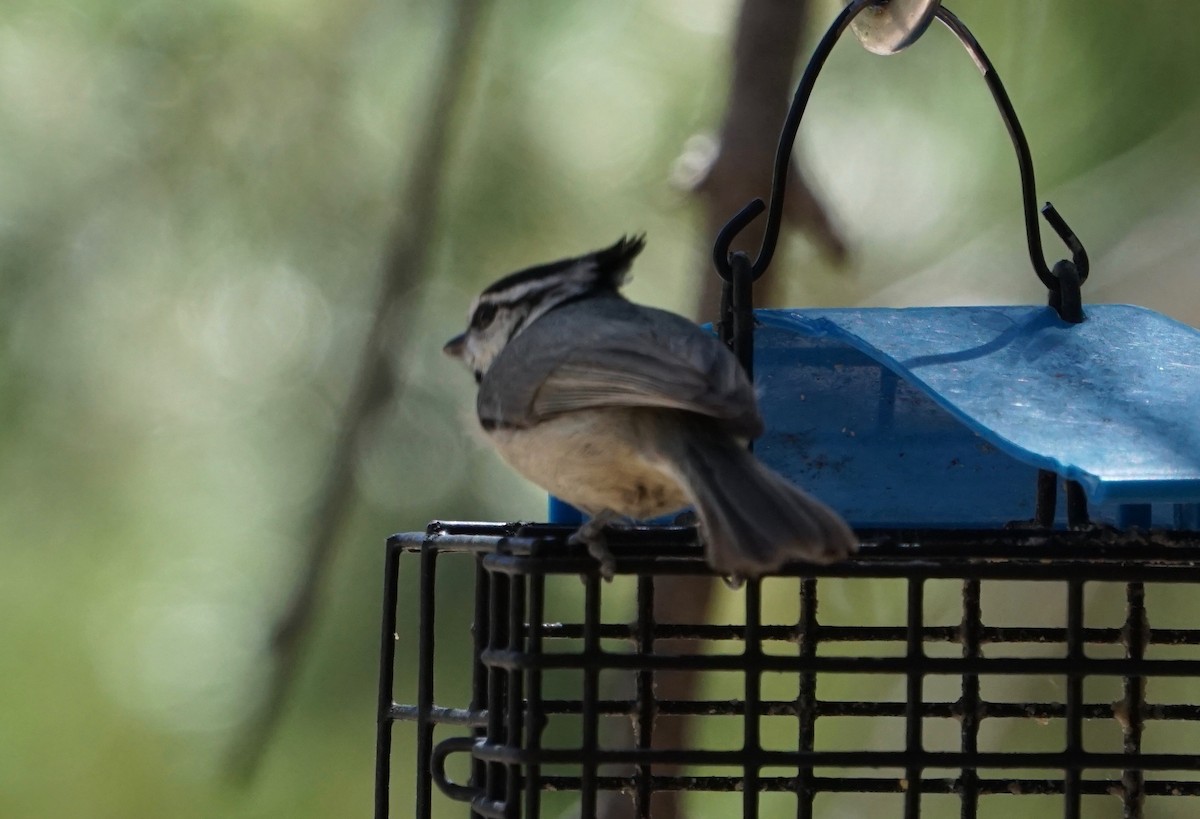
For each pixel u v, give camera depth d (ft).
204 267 37.99
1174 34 36.40
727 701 28.37
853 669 23.90
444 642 39.37
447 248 37.99
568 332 26.30
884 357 26.68
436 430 37.93
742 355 26.78
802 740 28.25
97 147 37.32
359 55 37.76
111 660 40.14
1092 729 40.16
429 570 27.17
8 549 39.50
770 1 37.91
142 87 37.32
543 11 38.60
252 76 37.60
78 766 40.11
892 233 40.45
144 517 39.50
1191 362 27.12
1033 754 24.26
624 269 30.04
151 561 39.75
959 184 39.47
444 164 37.27
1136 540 24.53
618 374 24.35
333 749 40.14
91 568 39.99
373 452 37.78
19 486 38.47
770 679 39.78
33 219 37.24
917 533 25.38
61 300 37.52
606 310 27.35
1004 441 23.73
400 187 37.42
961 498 28.63
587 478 25.13
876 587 39.27
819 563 23.20
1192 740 40.32
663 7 39.63
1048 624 39.17
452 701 39.37
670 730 37.09
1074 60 37.09
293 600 37.09
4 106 37.01
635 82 38.99
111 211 37.47
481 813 25.36
